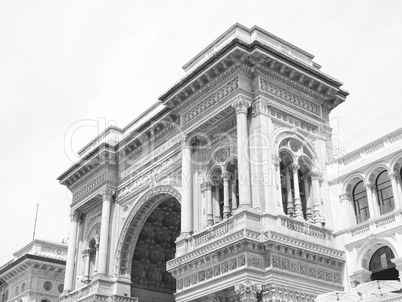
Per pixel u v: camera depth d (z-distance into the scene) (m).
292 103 38.81
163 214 49.78
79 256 52.16
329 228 36.62
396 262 32.34
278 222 33.62
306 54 42.12
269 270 31.78
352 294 29.11
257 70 37.44
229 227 34.06
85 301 46.09
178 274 36.16
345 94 42.28
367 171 36.47
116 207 49.72
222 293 33.47
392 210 35.00
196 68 39.22
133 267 49.56
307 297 32.75
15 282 68.75
